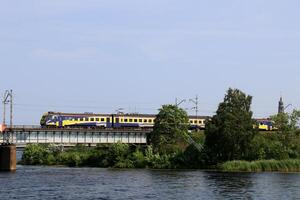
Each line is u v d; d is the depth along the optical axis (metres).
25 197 90.19
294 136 191.12
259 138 180.00
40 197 90.38
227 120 167.50
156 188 105.00
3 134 176.88
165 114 185.75
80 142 192.25
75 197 90.75
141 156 182.12
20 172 152.62
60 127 195.00
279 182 117.56
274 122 194.50
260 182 117.62
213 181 120.31
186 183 115.62
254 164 159.62
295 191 99.81
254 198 89.94
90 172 153.25
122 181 120.75
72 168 177.38
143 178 129.50
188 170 163.25
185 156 178.50
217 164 172.00
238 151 172.38
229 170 160.50
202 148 178.25
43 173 147.88
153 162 177.38
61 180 123.06
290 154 179.88
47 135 185.62
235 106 172.50
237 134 167.50
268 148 176.00
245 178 128.88
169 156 178.50
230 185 110.88
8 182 117.06
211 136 172.38
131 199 88.56
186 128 188.38
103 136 196.62
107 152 192.88
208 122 174.88
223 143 169.00
